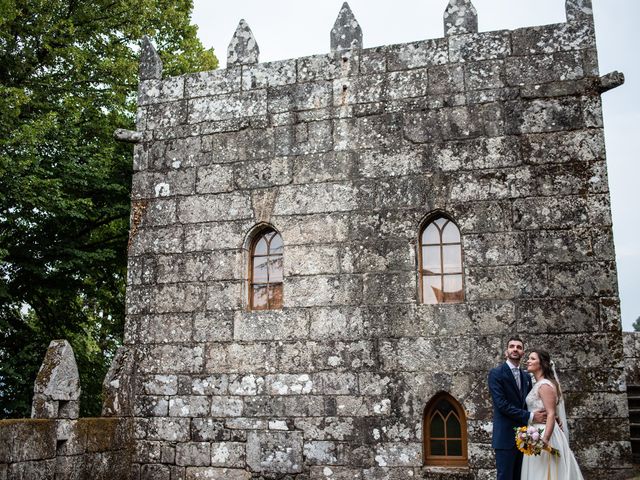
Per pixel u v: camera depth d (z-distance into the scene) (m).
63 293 18.00
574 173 10.83
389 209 11.48
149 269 12.61
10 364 16.89
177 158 12.91
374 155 11.75
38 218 16.33
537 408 8.12
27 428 9.55
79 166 16.66
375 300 11.23
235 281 12.09
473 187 11.18
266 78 12.69
